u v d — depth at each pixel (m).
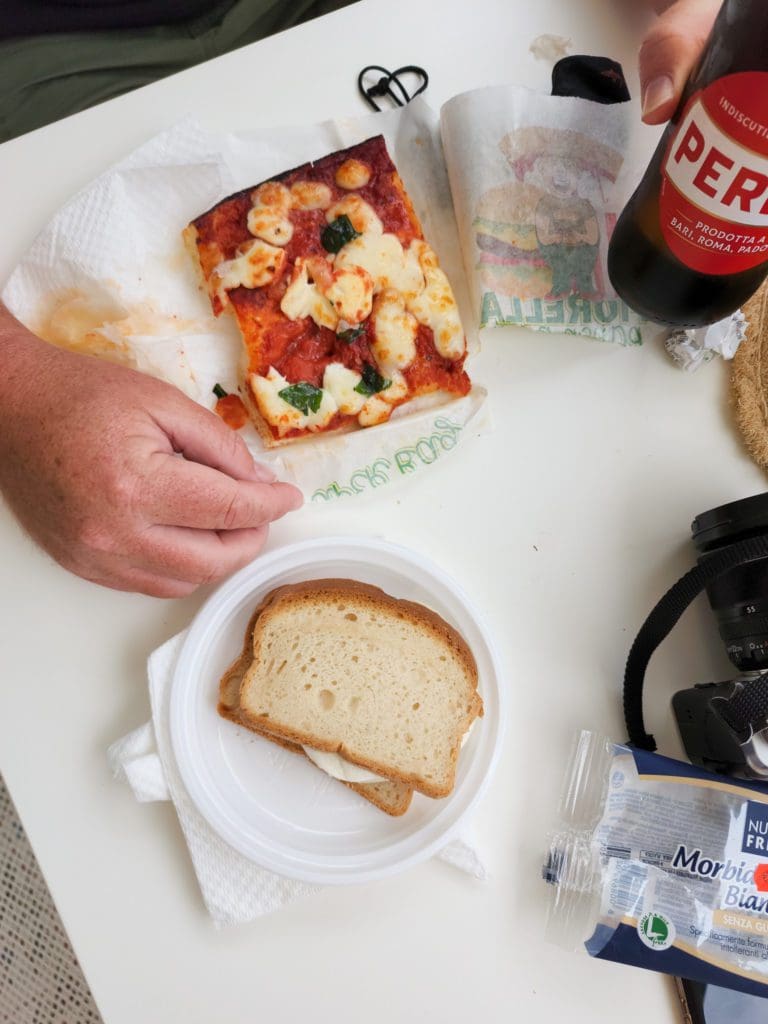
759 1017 0.63
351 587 0.67
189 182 0.67
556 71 0.71
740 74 0.45
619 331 0.70
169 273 0.68
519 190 0.68
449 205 0.71
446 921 0.65
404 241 0.66
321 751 0.66
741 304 0.61
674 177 0.53
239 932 0.64
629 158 0.70
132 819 0.65
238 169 0.68
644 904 0.60
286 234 0.66
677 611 0.60
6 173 0.71
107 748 0.65
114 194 0.66
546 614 0.69
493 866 0.66
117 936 0.64
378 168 0.66
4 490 0.60
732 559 0.56
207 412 0.62
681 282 0.58
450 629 0.67
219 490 0.58
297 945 0.65
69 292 0.67
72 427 0.56
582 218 0.69
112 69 0.89
